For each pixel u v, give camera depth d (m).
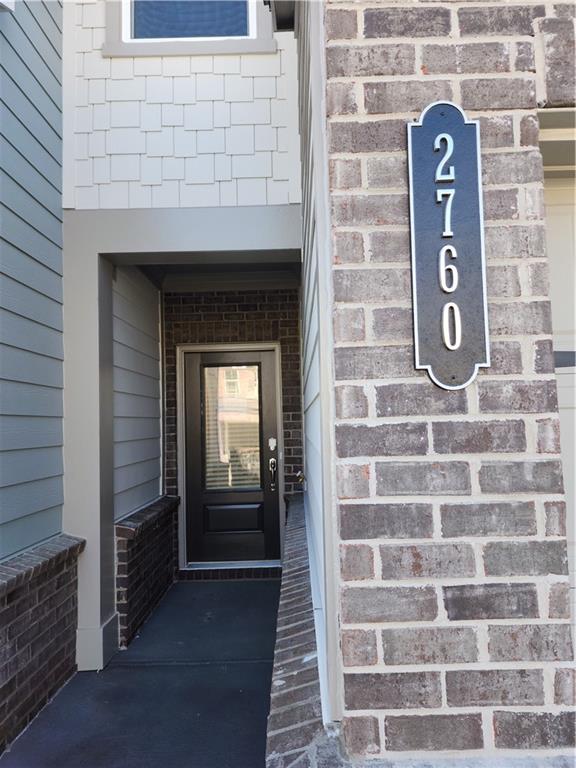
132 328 4.17
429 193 1.37
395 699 1.26
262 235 3.44
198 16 3.62
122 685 3.04
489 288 1.36
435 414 1.32
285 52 3.53
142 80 3.52
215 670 3.21
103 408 3.44
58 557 2.91
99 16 3.54
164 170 3.47
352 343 1.34
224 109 3.51
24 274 2.92
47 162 3.24
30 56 3.05
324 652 1.54
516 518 1.30
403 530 1.30
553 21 1.42
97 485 3.32
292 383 5.08
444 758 1.24
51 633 2.92
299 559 2.96
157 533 4.38
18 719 2.55
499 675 1.27
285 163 3.48
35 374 3.02
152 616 4.09
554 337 1.70
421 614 1.28
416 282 1.34
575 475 1.66
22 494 2.84
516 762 1.23
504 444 1.32
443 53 1.40
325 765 1.22
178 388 5.05
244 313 5.11
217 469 5.18
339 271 1.35
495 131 1.39
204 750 2.43
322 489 1.51
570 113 1.42
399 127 1.38
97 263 3.43
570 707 1.26
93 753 2.41
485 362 1.33
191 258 3.58
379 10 1.41
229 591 4.68
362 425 1.32
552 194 1.72
